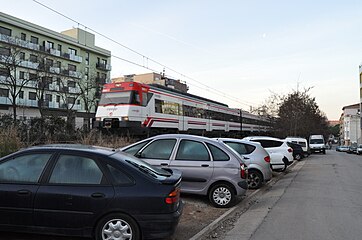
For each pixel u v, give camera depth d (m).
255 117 45.38
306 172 16.98
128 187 4.83
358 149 49.38
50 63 49.53
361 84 69.06
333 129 148.25
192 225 6.50
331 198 9.35
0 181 4.99
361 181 13.12
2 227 4.87
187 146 8.22
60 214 4.77
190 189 8.09
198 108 27.12
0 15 47.88
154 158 8.15
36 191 4.84
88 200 4.75
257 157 11.08
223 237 5.84
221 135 32.53
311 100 45.75
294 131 39.34
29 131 14.73
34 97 51.94
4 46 44.09
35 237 5.26
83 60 63.59
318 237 5.75
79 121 53.66
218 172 7.95
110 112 18.44
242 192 7.98
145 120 19.16
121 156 5.40
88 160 5.04
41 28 54.12
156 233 4.75
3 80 45.09
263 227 6.44
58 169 5.00
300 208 8.11
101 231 4.75
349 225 6.48
